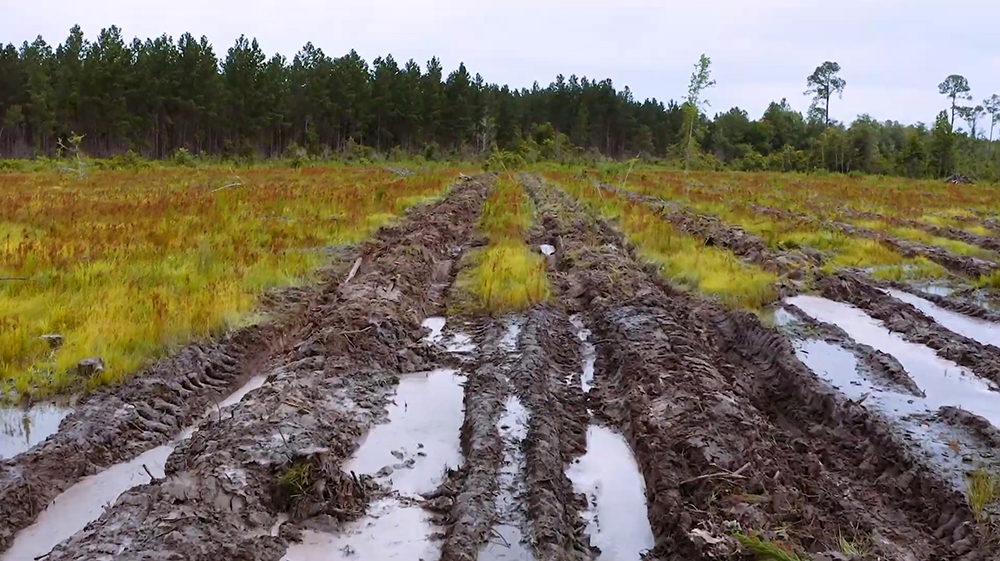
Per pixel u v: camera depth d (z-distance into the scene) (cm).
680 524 544
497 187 2953
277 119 6250
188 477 562
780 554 481
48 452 638
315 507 568
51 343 859
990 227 2175
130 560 461
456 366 907
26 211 1816
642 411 730
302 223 1689
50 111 5522
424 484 630
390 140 7188
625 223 1838
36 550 538
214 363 864
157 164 4653
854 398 791
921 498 605
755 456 637
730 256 1427
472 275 1309
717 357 929
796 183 3981
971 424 720
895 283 1352
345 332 913
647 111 8688
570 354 944
